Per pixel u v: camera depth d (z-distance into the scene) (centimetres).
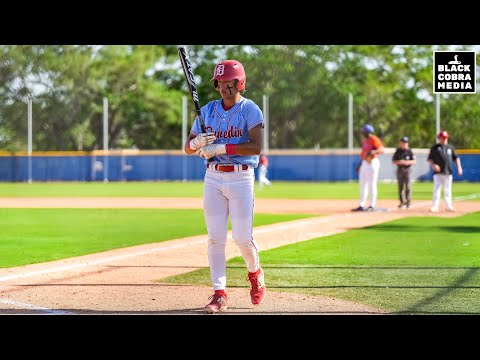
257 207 4306
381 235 2642
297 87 11088
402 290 1520
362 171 3900
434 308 1331
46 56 10531
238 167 1316
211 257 1341
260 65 11025
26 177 9038
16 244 2384
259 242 2425
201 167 9094
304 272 1772
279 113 11081
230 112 1330
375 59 11325
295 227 2978
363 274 1736
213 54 11262
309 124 11256
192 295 1480
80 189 7062
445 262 1945
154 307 1357
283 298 1439
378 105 11156
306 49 11138
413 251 2177
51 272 1778
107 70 11138
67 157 9056
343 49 11350
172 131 11562
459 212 3831
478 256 2064
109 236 2650
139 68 11244
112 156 9144
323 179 8831
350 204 4591
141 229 2927
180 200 5097
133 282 1638
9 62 10388
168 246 2330
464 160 8312
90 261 1980
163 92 11444
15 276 1712
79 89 10731
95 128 10962
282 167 8956
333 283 1612
